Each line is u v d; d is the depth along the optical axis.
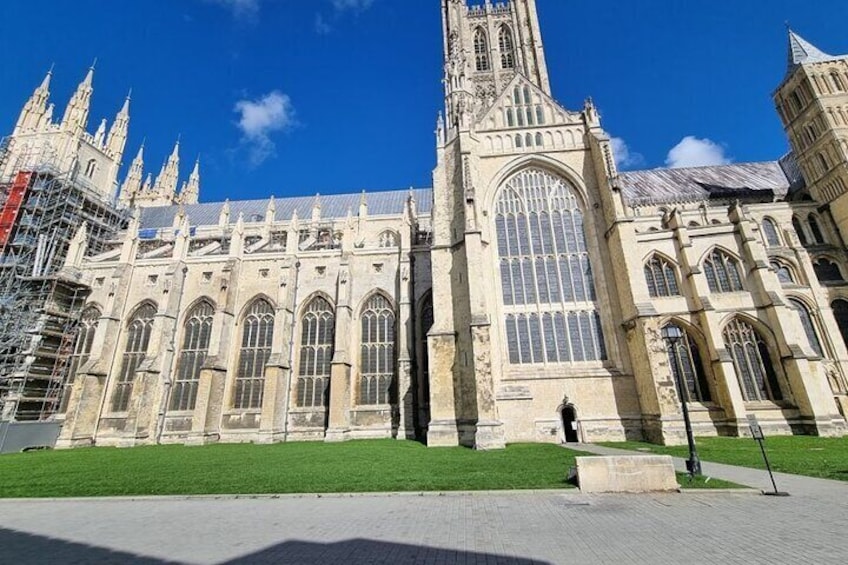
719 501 12.77
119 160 77.12
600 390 33.19
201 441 40.03
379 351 45.81
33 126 70.06
